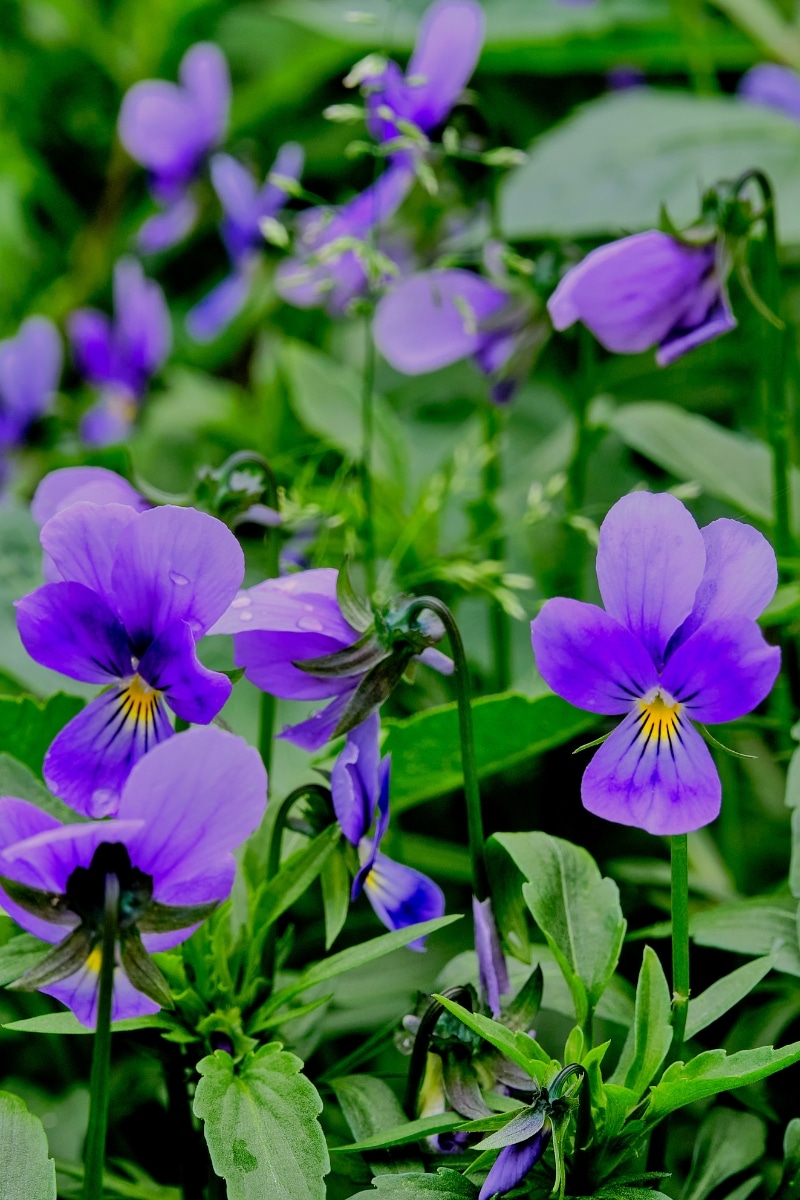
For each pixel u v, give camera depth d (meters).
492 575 0.66
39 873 0.53
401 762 0.61
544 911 0.57
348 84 0.63
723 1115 0.59
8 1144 0.55
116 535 0.54
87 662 0.54
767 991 0.63
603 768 0.54
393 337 0.67
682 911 0.55
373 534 0.66
